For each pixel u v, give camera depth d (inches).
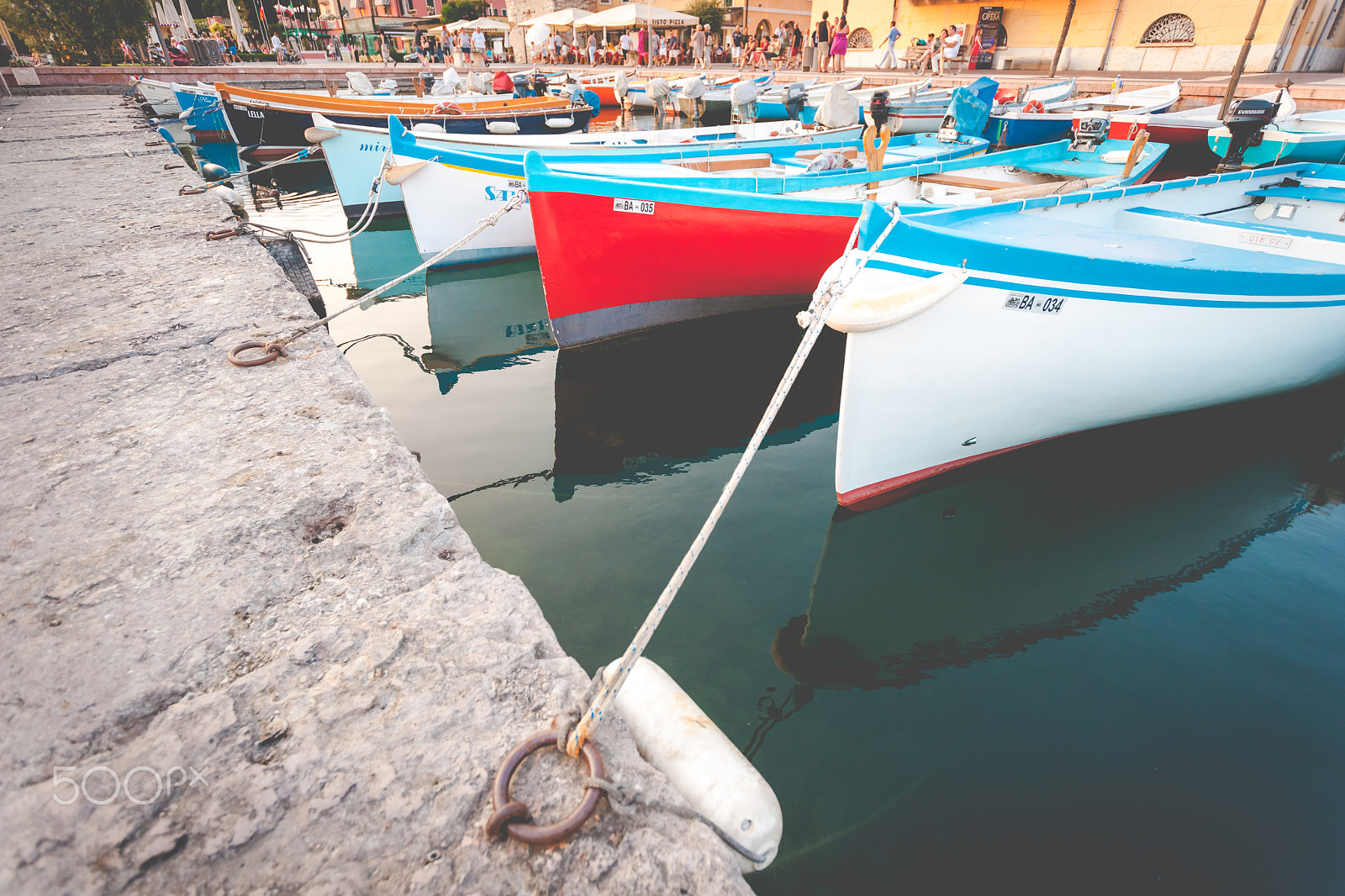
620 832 51.9
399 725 58.2
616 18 1143.0
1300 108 522.9
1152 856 100.1
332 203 542.0
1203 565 157.5
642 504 185.5
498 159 366.6
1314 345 203.3
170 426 104.0
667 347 294.4
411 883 47.3
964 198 244.8
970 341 162.1
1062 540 168.7
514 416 234.4
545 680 63.0
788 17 1545.3
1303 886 95.7
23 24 1097.4
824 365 276.2
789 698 129.0
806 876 99.3
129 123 575.8
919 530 174.7
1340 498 180.4
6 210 248.5
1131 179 261.0
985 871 99.3
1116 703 125.5
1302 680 127.6
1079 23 805.2
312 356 128.8
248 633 66.6
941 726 123.0
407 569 75.5
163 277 173.6
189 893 46.1
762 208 265.0
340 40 1681.8
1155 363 182.4
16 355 128.3
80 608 69.2
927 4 931.3
